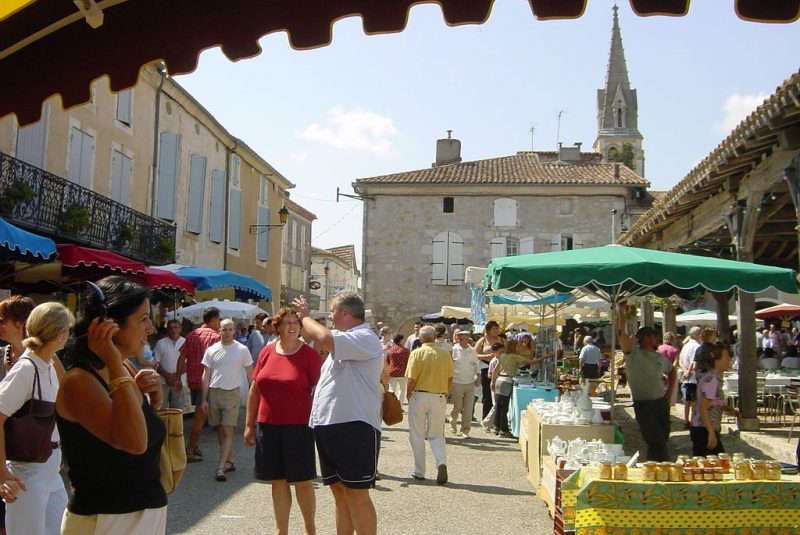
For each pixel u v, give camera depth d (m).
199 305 17.73
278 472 5.85
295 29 3.03
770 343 22.78
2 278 11.39
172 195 21.64
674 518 5.42
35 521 4.23
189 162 23.36
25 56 3.52
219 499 7.69
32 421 4.27
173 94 21.88
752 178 11.20
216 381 8.96
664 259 8.39
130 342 3.14
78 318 3.06
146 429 2.99
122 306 3.10
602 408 9.24
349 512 5.40
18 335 4.88
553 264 8.35
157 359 11.85
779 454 9.62
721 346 8.41
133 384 2.99
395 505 7.72
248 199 29.45
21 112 3.55
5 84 3.57
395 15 2.88
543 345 17.08
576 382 15.12
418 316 37.41
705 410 8.30
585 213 37.16
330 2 2.98
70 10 3.24
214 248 25.67
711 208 13.41
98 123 17.91
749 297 11.50
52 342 4.35
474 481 9.09
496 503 7.89
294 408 5.85
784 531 5.43
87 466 2.99
